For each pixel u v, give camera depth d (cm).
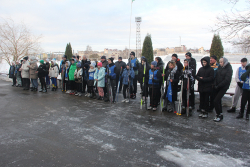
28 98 782
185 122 484
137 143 352
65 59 964
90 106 655
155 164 278
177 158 296
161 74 587
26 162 279
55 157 295
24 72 988
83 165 272
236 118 523
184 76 545
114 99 725
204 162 286
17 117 514
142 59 659
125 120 495
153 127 442
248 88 501
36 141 356
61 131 411
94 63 784
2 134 390
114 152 315
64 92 953
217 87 495
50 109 605
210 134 402
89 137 378
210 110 597
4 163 275
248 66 527
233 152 320
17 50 1789
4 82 1409
